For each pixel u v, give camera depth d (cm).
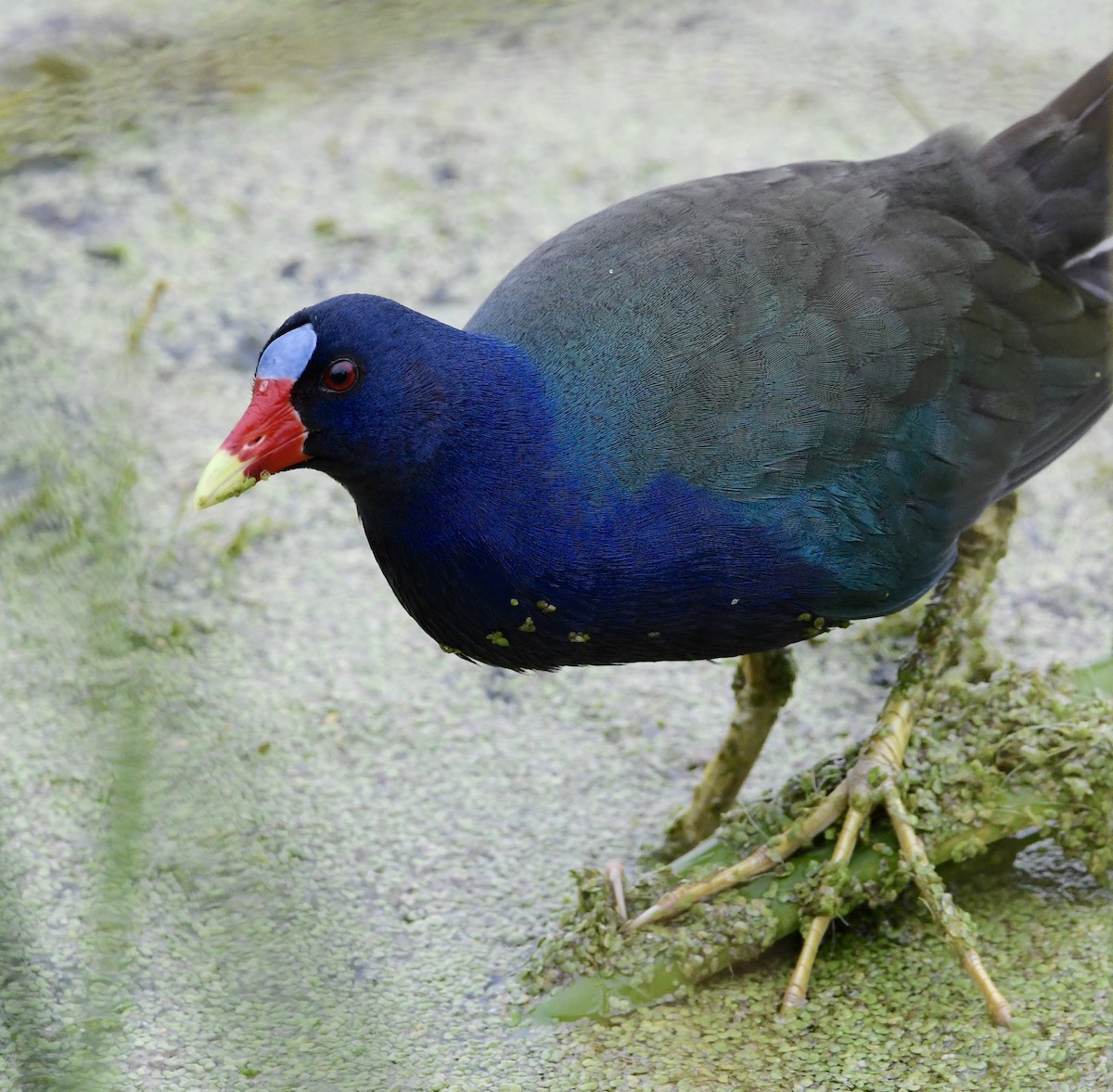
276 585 1209
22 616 1180
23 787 1046
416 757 1077
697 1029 888
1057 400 959
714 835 969
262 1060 868
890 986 905
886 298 897
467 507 858
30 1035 880
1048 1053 847
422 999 910
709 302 880
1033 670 980
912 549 916
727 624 901
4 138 960
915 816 930
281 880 974
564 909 962
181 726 1078
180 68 916
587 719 1109
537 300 898
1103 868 938
